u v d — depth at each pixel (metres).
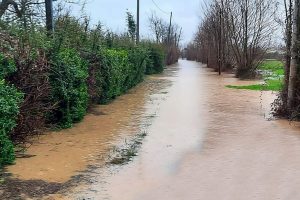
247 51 30.70
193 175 6.76
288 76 12.47
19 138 8.31
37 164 7.28
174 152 8.23
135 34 34.53
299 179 6.54
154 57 38.44
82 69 11.86
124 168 7.15
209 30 49.53
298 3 12.02
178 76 34.72
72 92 10.62
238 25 31.23
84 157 7.81
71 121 10.87
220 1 39.88
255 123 11.48
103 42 17.19
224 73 39.94
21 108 8.11
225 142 9.09
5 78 8.31
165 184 6.34
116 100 16.75
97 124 11.22
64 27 13.56
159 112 13.53
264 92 20.08
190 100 16.94
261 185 6.29
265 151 8.28
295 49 12.00
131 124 11.29
